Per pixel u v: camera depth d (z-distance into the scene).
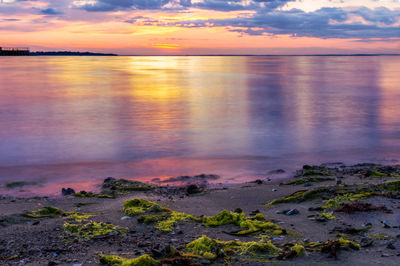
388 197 11.12
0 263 6.93
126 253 7.39
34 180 16.16
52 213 10.56
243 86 71.81
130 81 81.88
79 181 16.05
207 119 34.16
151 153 21.64
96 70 132.75
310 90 63.53
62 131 28.17
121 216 10.13
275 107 42.62
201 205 11.88
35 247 7.79
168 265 6.49
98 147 23.09
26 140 25.03
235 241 7.79
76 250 7.61
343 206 10.35
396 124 31.34
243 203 12.13
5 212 10.56
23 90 59.69
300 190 12.95
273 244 7.82
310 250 7.30
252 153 21.69
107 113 37.34
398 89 64.06
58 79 84.88
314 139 25.70
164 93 57.75
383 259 6.77
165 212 10.33
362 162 19.48
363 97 52.41
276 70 147.00
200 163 19.39
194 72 127.38
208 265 6.64
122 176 16.95
